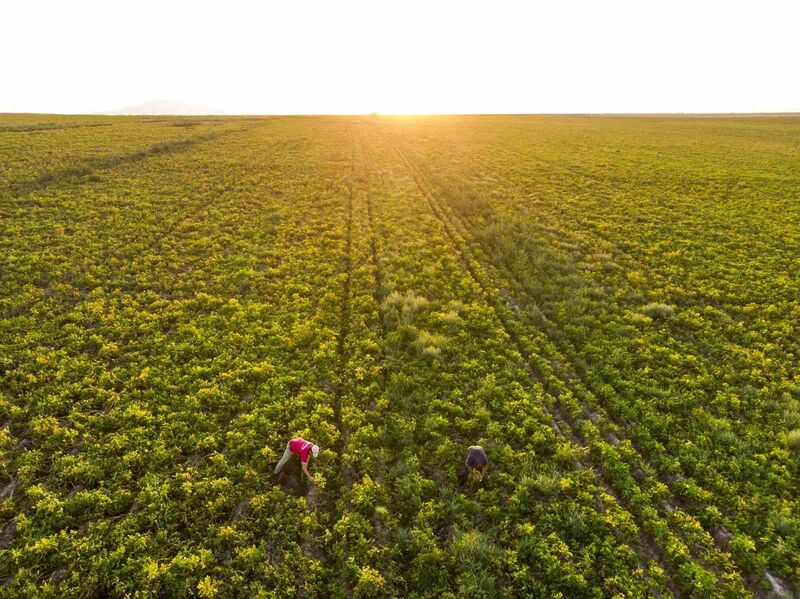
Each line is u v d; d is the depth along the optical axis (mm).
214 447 15070
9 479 13609
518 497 13664
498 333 21625
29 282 23672
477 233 32875
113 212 33688
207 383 17594
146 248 28781
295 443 13758
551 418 16625
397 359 19562
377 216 36688
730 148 63188
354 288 25172
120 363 18656
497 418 16781
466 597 11070
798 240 30672
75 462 14023
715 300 24266
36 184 37781
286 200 39562
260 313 22516
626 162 54312
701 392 17781
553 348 20609
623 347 20578
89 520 12578
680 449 15305
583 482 14250
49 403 16047
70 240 28609
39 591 10711
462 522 12969
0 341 19109
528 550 12273
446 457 15047
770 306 23094
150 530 12414
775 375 18562
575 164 53656
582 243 31562
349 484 14180
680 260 28625
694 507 13492
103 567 11273
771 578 11695
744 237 31484
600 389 18078
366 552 12055
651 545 12531
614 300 24688
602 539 12562
